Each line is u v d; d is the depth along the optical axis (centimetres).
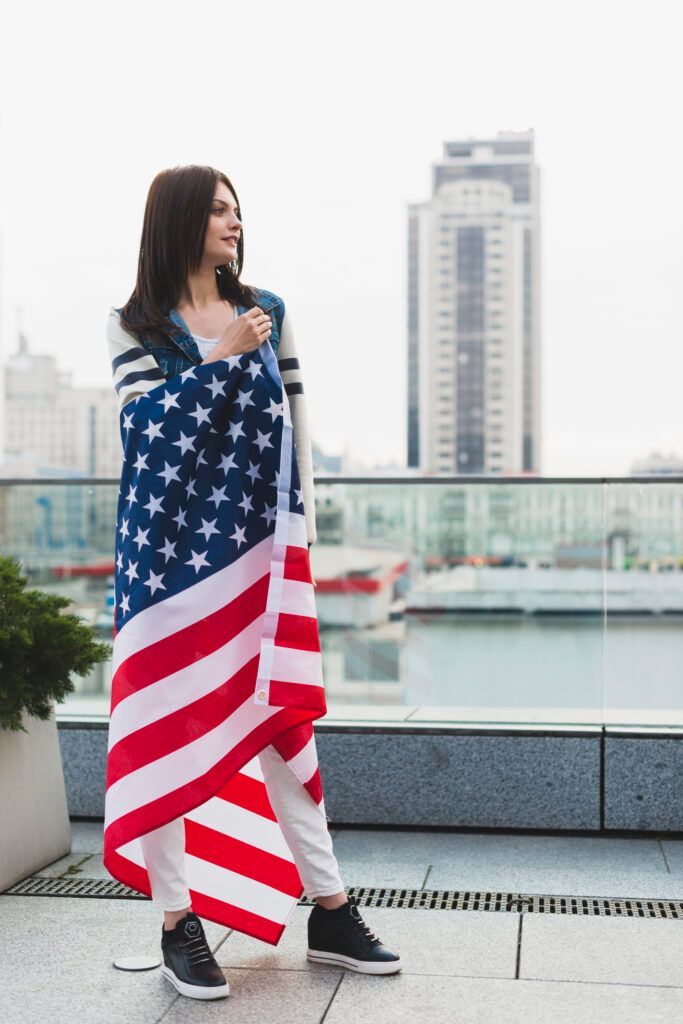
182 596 248
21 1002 243
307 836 260
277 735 250
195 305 267
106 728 404
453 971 259
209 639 248
